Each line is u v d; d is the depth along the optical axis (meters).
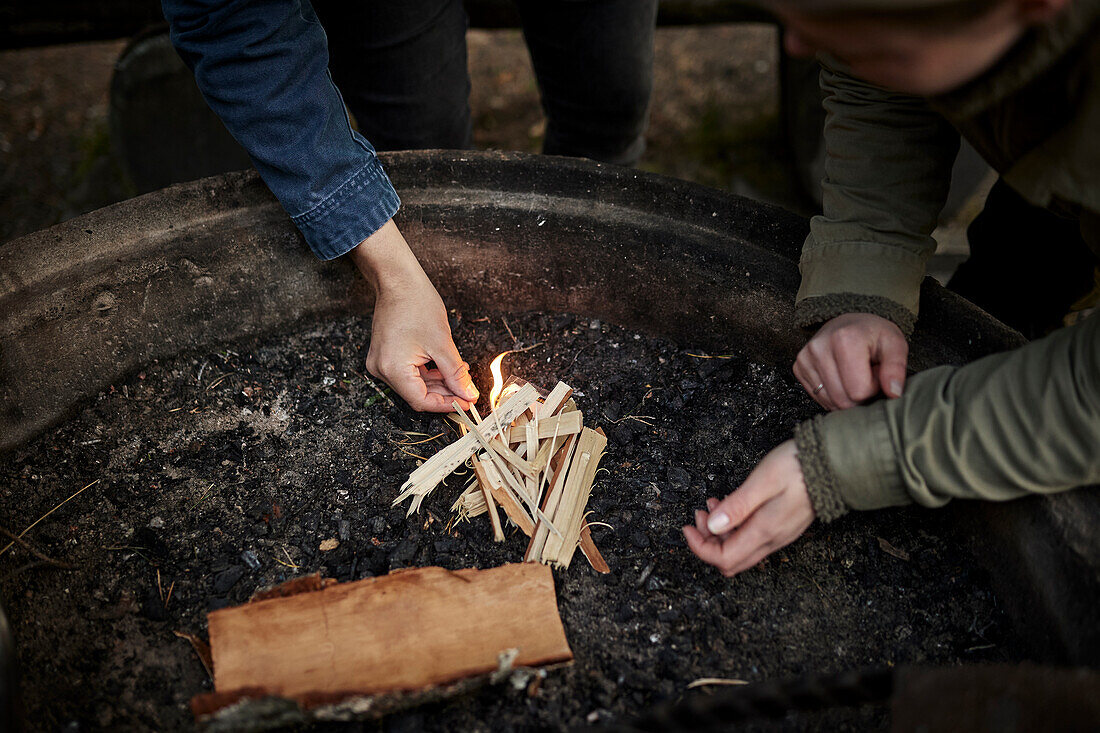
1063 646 0.87
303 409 1.20
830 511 0.89
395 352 1.13
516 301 1.30
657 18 2.05
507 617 0.94
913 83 0.74
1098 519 0.87
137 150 1.93
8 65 2.64
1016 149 0.86
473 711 0.94
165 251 1.16
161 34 1.82
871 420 0.87
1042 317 1.36
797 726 0.92
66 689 0.95
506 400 1.16
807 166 2.08
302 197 1.09
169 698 0.96
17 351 1.09
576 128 1.60
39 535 1.07
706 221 1.16
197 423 1.19
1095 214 0.86
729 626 1.00
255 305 1.23
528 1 1.39
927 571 1.04
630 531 1.08
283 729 0.91
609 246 1.21
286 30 1.01
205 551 1.08
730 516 0.89
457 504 1.10
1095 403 0.77
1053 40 0.71
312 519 1.10
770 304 1.15
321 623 0.92
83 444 1.15
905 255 0.99
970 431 0.83
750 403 1.18
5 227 2.10
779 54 2.15
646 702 0.95
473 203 1.21
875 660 0.98
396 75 1.36
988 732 0.71
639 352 1.26
